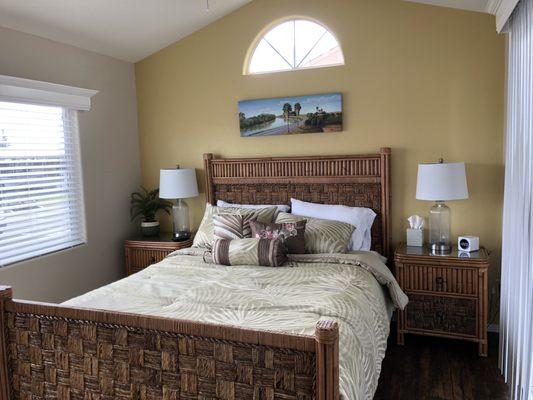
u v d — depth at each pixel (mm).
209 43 4008
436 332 3172
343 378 1582
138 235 4297
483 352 3078
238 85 3953
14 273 3061
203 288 2490
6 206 3031
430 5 3365
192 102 4125
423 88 3441
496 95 3275
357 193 3592
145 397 1670
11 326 1868
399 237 3611
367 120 3605
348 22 3584
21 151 3121
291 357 1442
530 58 2287
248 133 3934
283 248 2998
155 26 3684
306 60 3797
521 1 2479
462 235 3453
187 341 1577
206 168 4031
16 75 3031
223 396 1550
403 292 3141
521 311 2400
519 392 2439
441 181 3084
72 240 3605
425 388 2695
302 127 3760
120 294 2439
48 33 3227
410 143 3514
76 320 1744
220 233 3273
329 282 2568
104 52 3842
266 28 3855
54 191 3402
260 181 3859
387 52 3506
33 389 1863
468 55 3314
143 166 4375
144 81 4266
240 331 1492
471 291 3053
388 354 3154
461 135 3385
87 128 3695
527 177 2336
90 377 1750
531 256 2252
